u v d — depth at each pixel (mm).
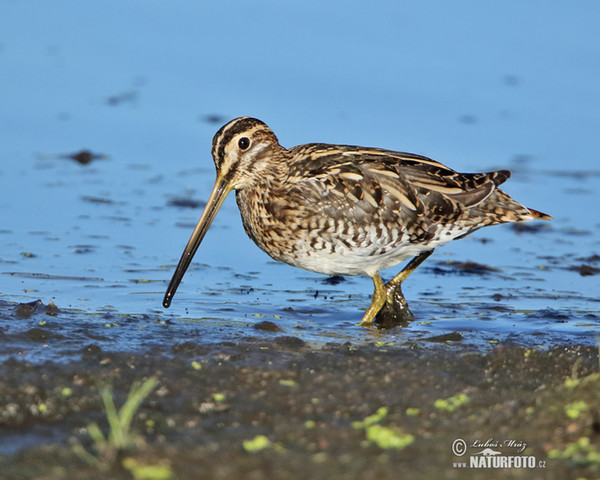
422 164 12953
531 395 8898
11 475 6820
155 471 6859
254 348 10312
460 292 13797
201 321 11852
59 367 9227
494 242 16453
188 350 10094
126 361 9523
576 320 12398
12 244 14883
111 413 7984
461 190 12844
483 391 9000
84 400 8398
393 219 12422
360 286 14180
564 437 7754
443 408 8492
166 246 15344
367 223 12383
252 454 7281
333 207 12414
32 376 8930
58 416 8055
